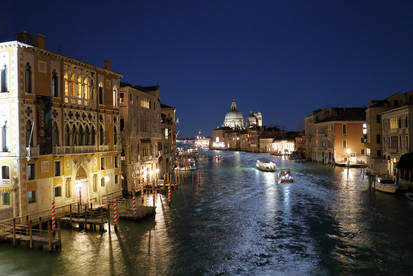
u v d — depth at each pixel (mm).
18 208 23234
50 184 25672
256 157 123188
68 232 24891
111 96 33594
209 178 58094
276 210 32281
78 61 28672
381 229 25750
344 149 76188
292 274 18391
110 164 33312
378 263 19672
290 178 51000
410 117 39688
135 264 19531
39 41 25203
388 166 46406
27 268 18797
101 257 20438
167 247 22203
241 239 23828
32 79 24312
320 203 35125
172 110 65875
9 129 23422
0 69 23562
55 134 26547
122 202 31656
